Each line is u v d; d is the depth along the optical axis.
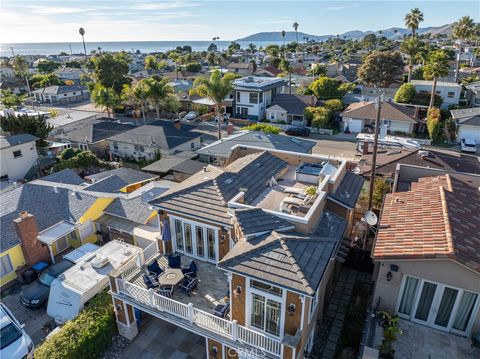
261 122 65.25
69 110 83.69
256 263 14.02
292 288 12.93
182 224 19.41
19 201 26.94
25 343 17.42
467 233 15.27
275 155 25.73
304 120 63.41
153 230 25.47
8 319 18.14
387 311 15.43
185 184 21.89
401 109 58.44
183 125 54.41
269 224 16.38
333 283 21.66
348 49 180.25
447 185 20.00
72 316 19.19
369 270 23.14
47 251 24.83
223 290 17.80
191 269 18.03
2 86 107.56
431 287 14.44
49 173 42.59
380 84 86.88
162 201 19.34
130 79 96.88
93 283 20.09
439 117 54.62
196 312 15.77
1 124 46.25
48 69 142.38
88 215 26.62
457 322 14.55
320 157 24.38
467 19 84.00
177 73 110.44
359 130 59.59
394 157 33.44
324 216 19.30
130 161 47.75
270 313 14.46
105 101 68.38
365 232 25.34
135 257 19.14
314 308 16.30
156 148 46.19
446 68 59.28
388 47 175.50
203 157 41.94
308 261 14.11
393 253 14.55
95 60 89.12
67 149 45.34
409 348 14.06
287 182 22.59
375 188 28.62
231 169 22.91
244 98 67.56
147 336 19.00
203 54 182.12
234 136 44.16
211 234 18.67
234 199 18.22
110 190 30.56
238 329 14.88
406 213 17.67
